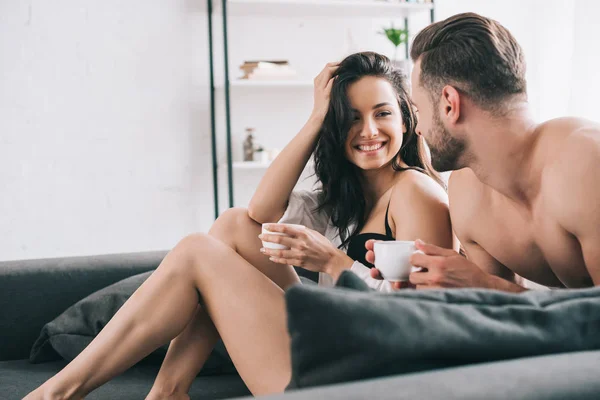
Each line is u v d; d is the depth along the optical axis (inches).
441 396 21.7
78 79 143.8
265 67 141.9
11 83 140.5
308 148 63.8
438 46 45.2
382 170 63.6
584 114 118.9
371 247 45.9
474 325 26.9
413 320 26.0
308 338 25.3
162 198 149.6
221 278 49.0
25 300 74.3
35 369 69.0
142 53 146.9
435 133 46.7
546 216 44.6
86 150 144.9
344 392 22.1
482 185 50.9
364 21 158.2
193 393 60.0
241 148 152.8
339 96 60.8
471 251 54.2
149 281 50.3
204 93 150.7
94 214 146.0
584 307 29.3
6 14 139.8
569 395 22.7
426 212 59.1
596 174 39.6
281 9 146.6
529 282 60.5
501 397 21.9
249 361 47.1
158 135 148.8
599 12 117.1
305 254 53.2
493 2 160.9
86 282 76.3
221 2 140.1
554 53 151.1
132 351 49.5
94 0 143.6
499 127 44.4
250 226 62.8
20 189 141.7
